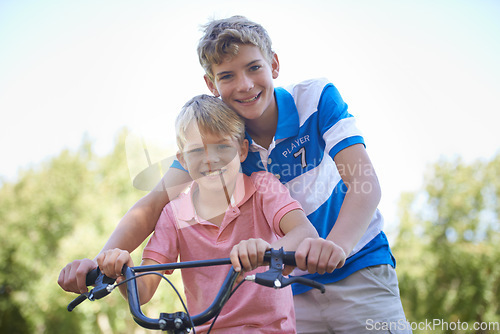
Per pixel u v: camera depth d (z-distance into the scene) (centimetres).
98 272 129
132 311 114
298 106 185
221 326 142
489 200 1650
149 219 164
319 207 184
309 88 186
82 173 1730
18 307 1555
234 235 153
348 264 184
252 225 154
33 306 1527
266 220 154
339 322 182
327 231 185
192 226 156
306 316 187
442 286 1515
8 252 1620
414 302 1497
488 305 1452
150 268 124
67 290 133
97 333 1445
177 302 1170
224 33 168
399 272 1534
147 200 165
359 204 152
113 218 1560
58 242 1619
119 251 129
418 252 1561
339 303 183
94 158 1761
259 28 180
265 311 142
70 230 1623
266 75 173
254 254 117
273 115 183
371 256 185
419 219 1634
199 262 121
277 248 136
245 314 141
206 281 151
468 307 1448
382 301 182
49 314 1525
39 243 1630
